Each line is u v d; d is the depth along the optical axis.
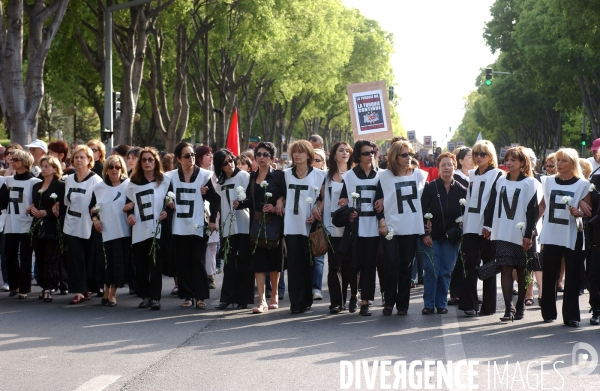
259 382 6.92
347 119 78.38
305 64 49.16
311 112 63.81
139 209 11.04
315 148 13.55
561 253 9.98
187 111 32.38
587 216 9.96
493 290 10.75
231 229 11.04
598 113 48.78
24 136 19.73
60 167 11.84
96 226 11.20
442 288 10.82
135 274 11.38
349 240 10.59
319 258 12.23
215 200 11.09
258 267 10.83
